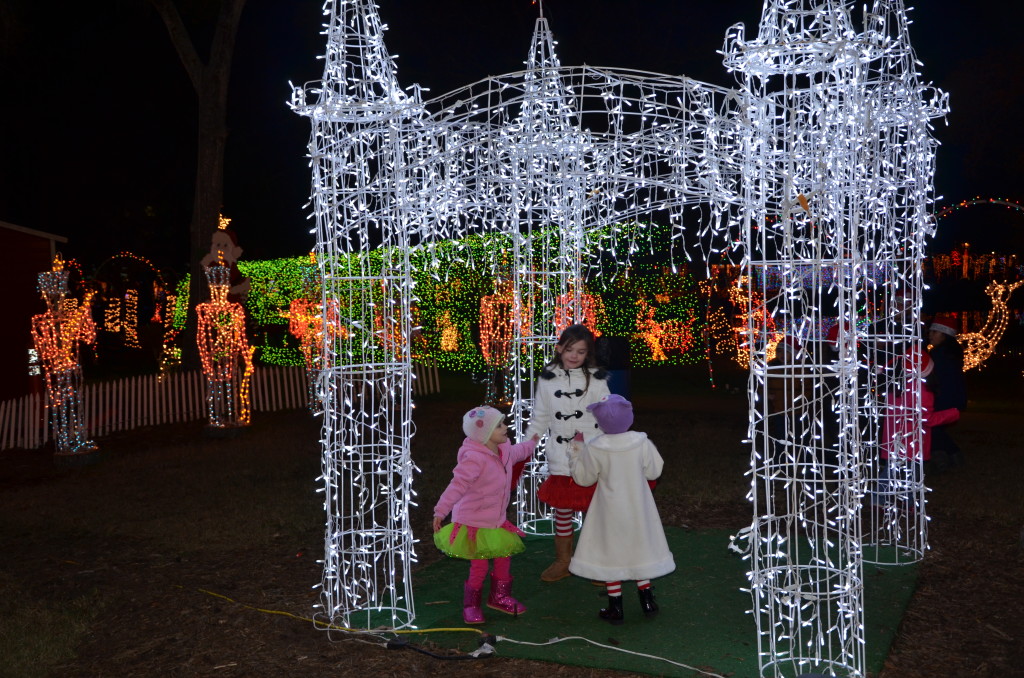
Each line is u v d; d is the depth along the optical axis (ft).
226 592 18.17
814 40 12.73
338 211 17.61
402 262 16.44
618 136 19.21
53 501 27.50
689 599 17.03
